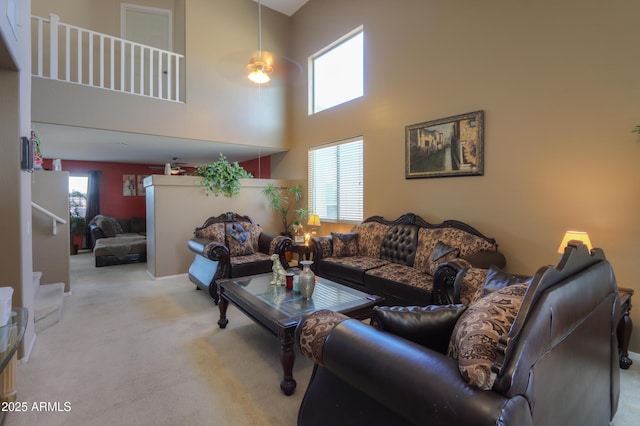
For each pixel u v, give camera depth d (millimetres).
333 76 5773
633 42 2623
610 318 1667
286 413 1874
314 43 6035
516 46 3324
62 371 2307
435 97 4066
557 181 3062
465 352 1030
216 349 2658
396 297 3283
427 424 986
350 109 5297
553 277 1150
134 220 8531
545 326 1044
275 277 3041
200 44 5453
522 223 3311
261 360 2486
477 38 3645
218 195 5555
